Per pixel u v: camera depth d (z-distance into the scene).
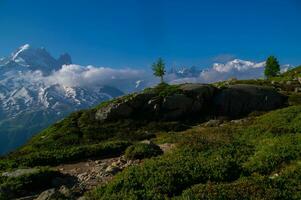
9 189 22.83
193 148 26.59
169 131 53.59
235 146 26.94
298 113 38.38
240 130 35.38
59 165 32.00
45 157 32.81
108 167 27.48
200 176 19.45
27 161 32.34
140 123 56.66
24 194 23.00
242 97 64.25
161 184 18.34
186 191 16.84
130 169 20.81
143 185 18.42
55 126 56.50
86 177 25.70
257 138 30.59
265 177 18.50
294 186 17.66
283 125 34.25
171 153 26.45
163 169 19.88
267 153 23.06
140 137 48.78
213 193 16.27
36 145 47.38
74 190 21.61
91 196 18.94
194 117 60.62
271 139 27.78
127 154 30.70
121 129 54.22
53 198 20.28
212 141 29.12
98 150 34.09
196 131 41.34
